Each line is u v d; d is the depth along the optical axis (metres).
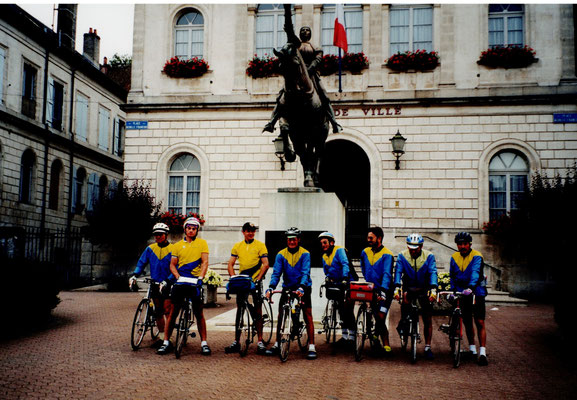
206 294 13.91
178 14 21.41
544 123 18.64
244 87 20.47
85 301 14.70
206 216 20.05
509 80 19.06
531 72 18.95
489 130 18.88
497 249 18.09
